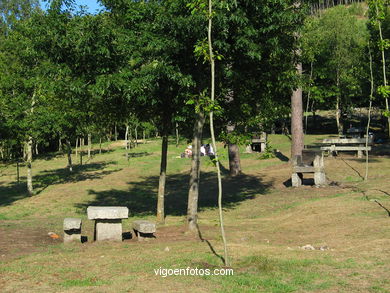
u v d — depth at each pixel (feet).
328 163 63.52
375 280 17.12
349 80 96.07
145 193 59.72
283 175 61.72
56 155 135.23
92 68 35.50
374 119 145.59
